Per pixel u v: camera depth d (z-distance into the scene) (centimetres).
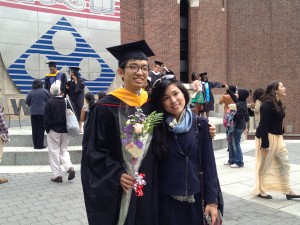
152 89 260
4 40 1116
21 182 629
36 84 803
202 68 1730
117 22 1352
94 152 235
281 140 516
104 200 226
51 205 496
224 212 464
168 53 1594
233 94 822
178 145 246
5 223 427
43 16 1187
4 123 630
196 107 1125
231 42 1912
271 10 1992
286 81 2030
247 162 807
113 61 1352
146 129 229
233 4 1916
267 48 1989
